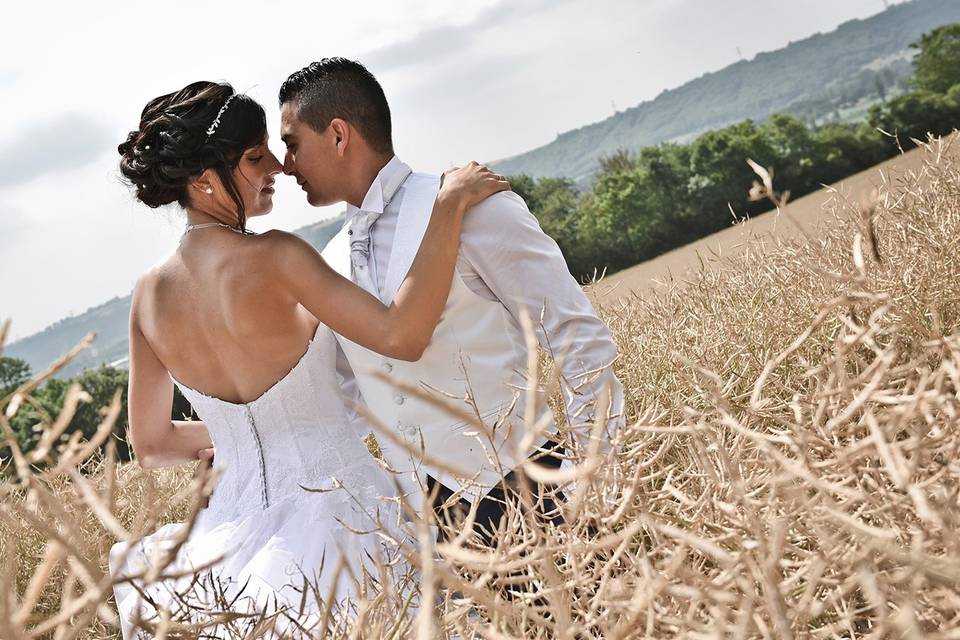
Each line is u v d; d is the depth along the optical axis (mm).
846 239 2867
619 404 2391
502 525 1251
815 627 1086
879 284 2209
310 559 2229
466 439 2418
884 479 1117
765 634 840
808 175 60438
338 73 2650
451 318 2498
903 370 1104
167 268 2584
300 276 2416
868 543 791
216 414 2600
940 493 969
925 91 61375
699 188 60125
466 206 2457
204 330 2529
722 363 2604
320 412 2584
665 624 994
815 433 1154
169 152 2430
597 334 2566
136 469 3100
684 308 3469
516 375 2498
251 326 2471
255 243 2457
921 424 1228
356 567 2176
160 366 2764
